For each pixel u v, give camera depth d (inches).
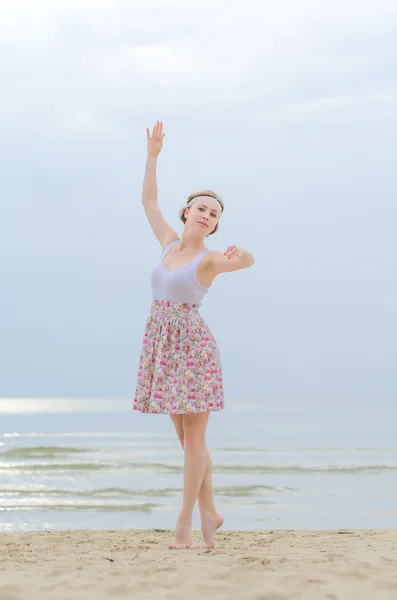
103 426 1862.7
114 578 116.0
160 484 582.2
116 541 188.9
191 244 168.1
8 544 179.6
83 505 447.8
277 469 706.2
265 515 401.7
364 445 1090.7
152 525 368.2
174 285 159.8
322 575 117.4
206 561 134.7
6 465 752.3
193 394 156.2
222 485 561.9
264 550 160.6
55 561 138.0
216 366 161.5
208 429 1669.5
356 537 205.6
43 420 2287.2
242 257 153.6
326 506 440.5
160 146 185.5
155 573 120.1
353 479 612.1
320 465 747.4
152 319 163.5
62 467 732.7
